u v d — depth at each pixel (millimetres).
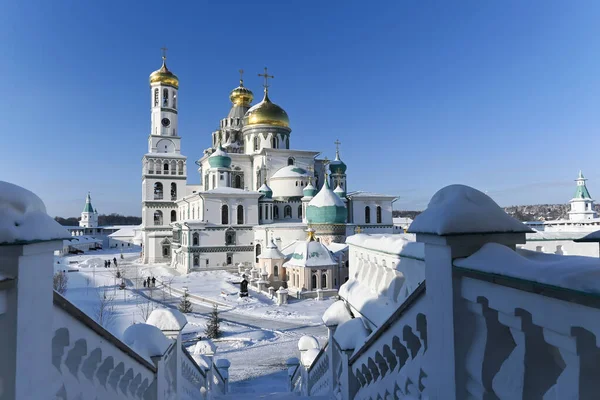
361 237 11898
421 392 4898
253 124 77312
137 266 73312
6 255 3186
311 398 9836
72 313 4070
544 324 2707
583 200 81688
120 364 5422
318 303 42656
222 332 32344
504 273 2955
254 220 65500
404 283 8281
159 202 78375
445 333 3893
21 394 3174
